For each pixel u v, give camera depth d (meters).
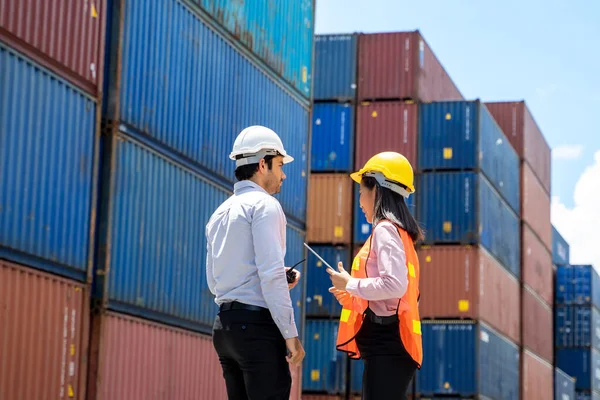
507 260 31.67
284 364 5.81
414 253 5.96
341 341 5.99
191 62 15.37
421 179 27.69
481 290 27.03
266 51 18.48
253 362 5.72
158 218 14.13
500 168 31.00
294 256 19.38
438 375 26.38
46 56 11.38
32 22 11.08
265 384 5.72
